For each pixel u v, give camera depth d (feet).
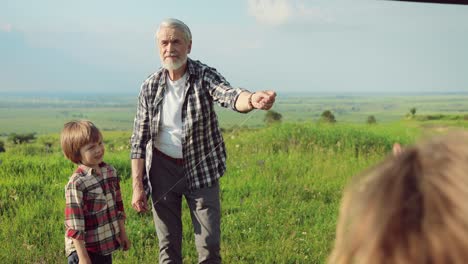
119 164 22.47
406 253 1.48
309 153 25.04
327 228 14.79
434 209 1.48
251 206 17.19
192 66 10.21
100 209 9.63
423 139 1.67
